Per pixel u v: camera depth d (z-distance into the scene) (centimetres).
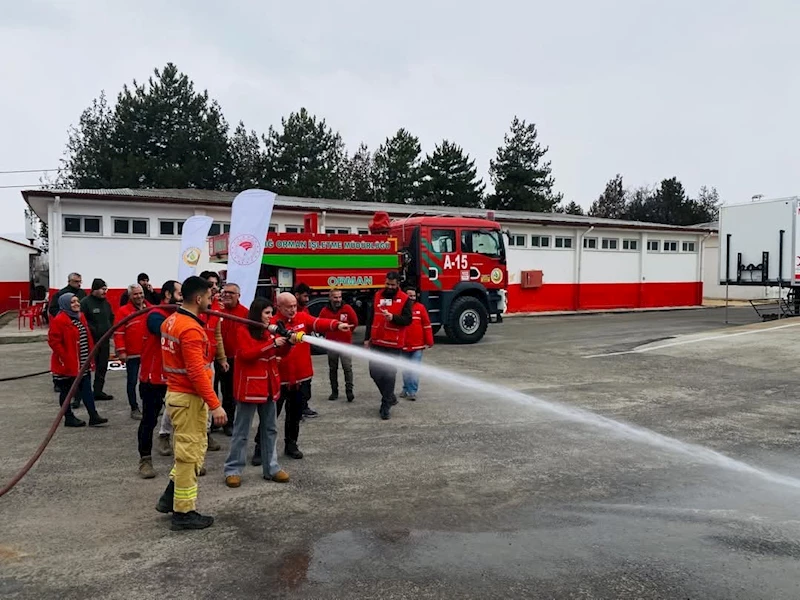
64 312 675
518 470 542
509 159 5016
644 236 2798
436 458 576
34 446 615
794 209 1808
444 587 339
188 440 418
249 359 496
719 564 366
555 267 2588
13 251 2548
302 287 811
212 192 2420
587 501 469
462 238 1415
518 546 391
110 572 357
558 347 1352
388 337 770
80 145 4006
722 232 1994
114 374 1040
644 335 1583
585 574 354
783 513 446
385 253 1309
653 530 416
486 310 1438
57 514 443
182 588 339
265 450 516
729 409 771
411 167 4772
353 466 553
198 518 421
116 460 572
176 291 672
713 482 511
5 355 1315
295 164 4244
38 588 339
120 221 1795
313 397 849
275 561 371
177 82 3756
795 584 343
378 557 375
